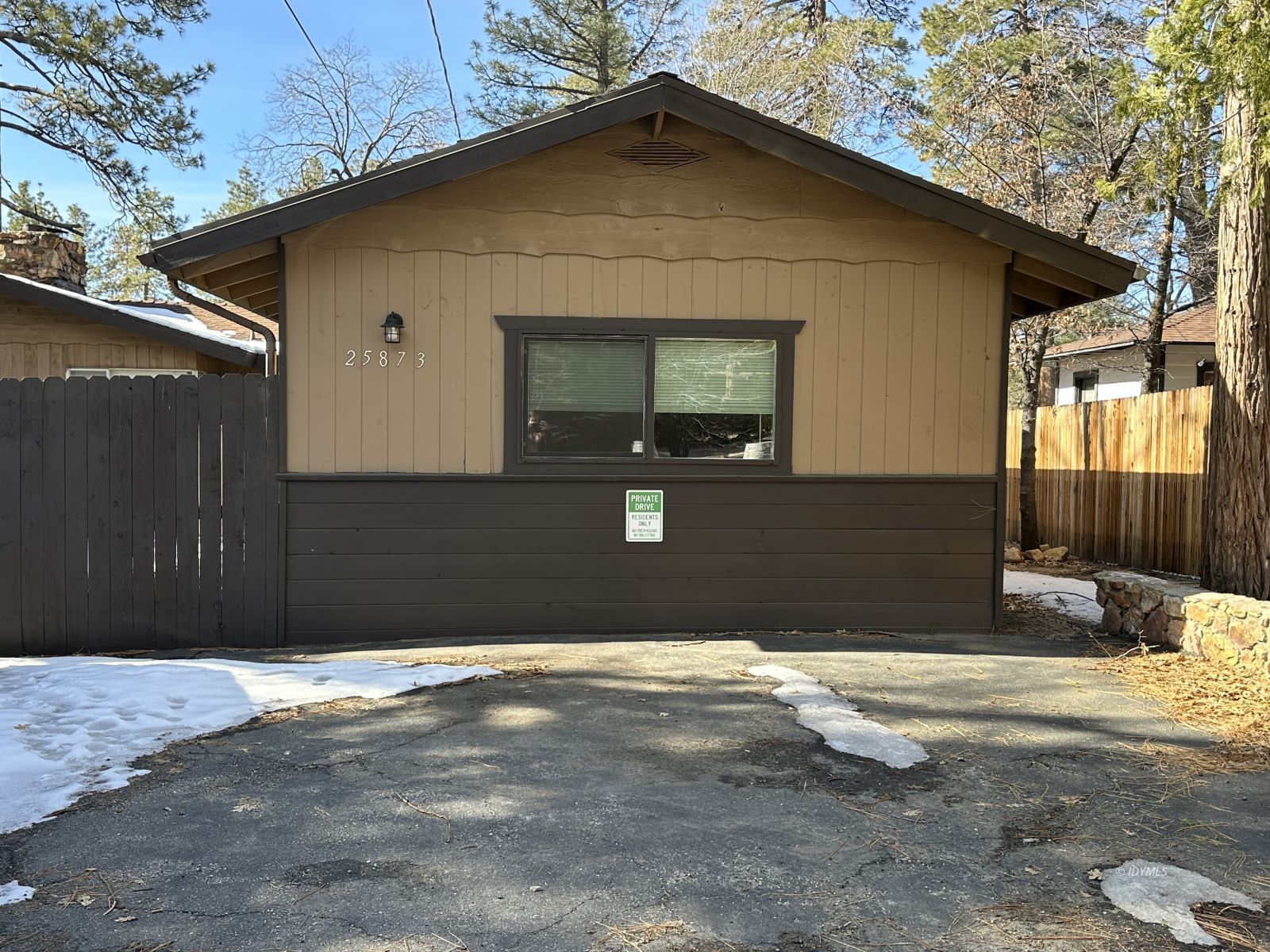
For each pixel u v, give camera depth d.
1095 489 12.57
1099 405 12.44
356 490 7.30
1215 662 6.33
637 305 7.41
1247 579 6.76
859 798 4.14
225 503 7.28
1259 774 4.46
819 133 21.97
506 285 7.34
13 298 10.57
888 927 3.07
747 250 7.45
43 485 7.23
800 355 7.51
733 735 4.96
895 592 7.59
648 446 7.46
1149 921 3.11
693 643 7.14
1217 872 3.47
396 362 7.29
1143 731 5.08
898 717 5.30
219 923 3.06
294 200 6.85
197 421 7.26
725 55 23.31
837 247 7.49
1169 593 6.88
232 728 5.06
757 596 7.53
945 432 7.59
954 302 7.55
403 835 3.73
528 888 3.29
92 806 4.00
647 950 2.91
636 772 4.43
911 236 7.51
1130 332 17.34
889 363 7.55
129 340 10.80
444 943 2.93
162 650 7.25
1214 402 7.05
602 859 3.52
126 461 7.25
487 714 5.32
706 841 3.69
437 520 7.35
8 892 3.26
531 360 7.41
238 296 8.98
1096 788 4.29
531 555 7.41
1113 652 6.86
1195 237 14.65
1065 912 3.17
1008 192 13.05
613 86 26.09
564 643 7.13
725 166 7.41
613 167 7.38
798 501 7.53
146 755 4.63
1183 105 6.89
